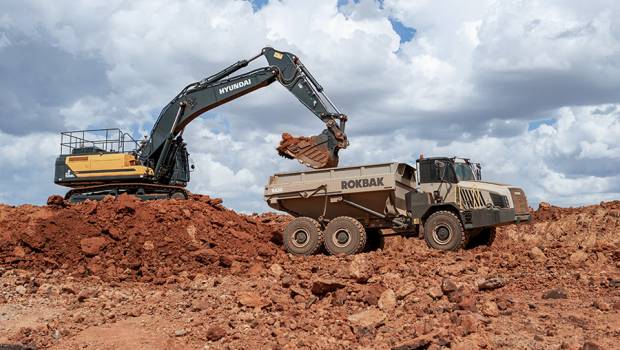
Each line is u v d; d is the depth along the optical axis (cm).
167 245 1532
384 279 1195
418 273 1279
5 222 1609
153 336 961
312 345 885
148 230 1569
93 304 1138
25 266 1438
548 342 853
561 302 1045
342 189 1662
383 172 1645
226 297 1144
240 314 1043
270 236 1797
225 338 938
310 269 1403
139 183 2438
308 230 1662
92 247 1486
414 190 1695
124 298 1189
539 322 941
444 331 868
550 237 1977
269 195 1727
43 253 1480
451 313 973
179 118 2441
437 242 1608
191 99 2425
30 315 1073
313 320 991
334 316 1014
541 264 1368
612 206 2022
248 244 1647
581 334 880
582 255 1401
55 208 1730
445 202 1647
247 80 2316
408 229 1698
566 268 1335
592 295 1085
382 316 990
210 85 2398
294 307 1079
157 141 2473
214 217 1722
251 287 1227
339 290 1105
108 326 1011
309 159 1995
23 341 941
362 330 933
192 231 1598
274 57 2264
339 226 1636
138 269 1466
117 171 2422
